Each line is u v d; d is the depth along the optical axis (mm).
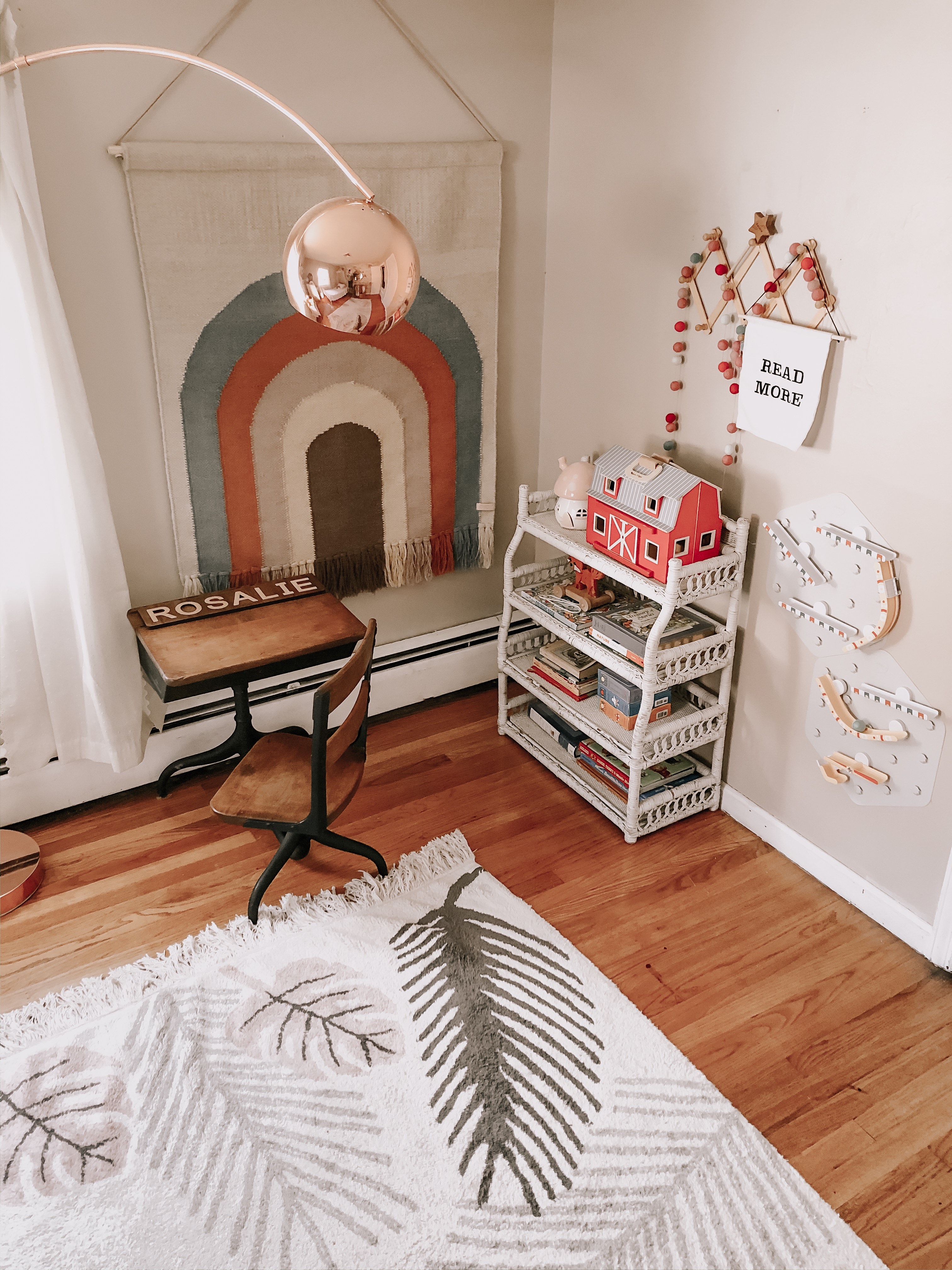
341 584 3068
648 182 2576
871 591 2223
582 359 3020
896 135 1926
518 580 3385
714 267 2426
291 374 2717
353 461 2922
